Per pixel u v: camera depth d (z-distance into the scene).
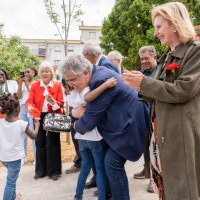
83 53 3.73
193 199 1.98
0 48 20.72
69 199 4.12
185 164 2.02
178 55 2.13
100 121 3.09
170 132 2.07
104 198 3.47
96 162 3.45
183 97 2.02
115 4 18.17
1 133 3.60
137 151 3.06
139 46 15.93
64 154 6.46
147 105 3.13
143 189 4.27
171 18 2.12
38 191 4.43
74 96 3.27
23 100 6.05
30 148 7.11
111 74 3.04
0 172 5.40
